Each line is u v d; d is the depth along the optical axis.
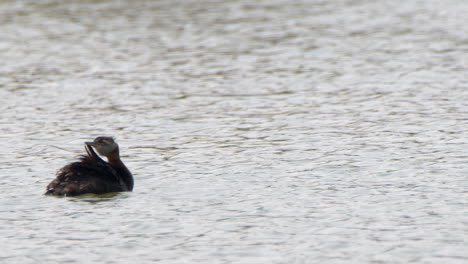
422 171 15.87
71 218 13.19
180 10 48.91
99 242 12.07
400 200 13.93
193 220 13.06
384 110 22.50
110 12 48.28
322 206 13.72
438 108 22.45
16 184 15.45
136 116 22.56
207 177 15.89
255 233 12.38
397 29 40.22
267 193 14.62
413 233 12.19
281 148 18.39
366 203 13.82
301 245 11.81
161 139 19.67
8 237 12.33
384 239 11.97
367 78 27.75
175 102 24.56
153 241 12.10
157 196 14.51
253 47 35.50
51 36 39.72
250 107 23.56
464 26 40.38
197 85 27.36
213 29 41.16
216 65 31.28
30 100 25.14
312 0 53.50
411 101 23.62
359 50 34.03
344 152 17.77
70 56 33.97
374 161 16.84
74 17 46.44
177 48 35.59
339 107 23.17
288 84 27.14
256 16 45.91
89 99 25.20
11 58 33.72
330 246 11.74
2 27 43.12
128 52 34.72
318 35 38.69
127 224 12.87
